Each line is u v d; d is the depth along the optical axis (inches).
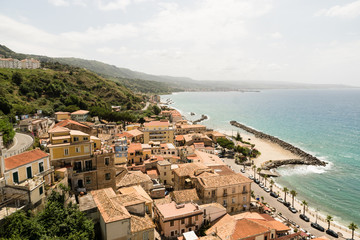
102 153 2404.0
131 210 1946.4
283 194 4185.5
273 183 4372.5
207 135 7859.3
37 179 1763.0
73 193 2112.5
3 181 1593.3
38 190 1708.9
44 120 5388.8
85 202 1921.8
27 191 1609.3
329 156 6599.4
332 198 4151.1
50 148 2174.0
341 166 5782.5
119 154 3740.2
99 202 1895.9
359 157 6476.4
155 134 6451.8
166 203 2618.1
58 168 2171.5
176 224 2287.2
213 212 2532.0
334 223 3368.6
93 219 1838.1
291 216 3398.1
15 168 1699.1
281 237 2434.8
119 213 1727.4
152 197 2982.3
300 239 2657.5
